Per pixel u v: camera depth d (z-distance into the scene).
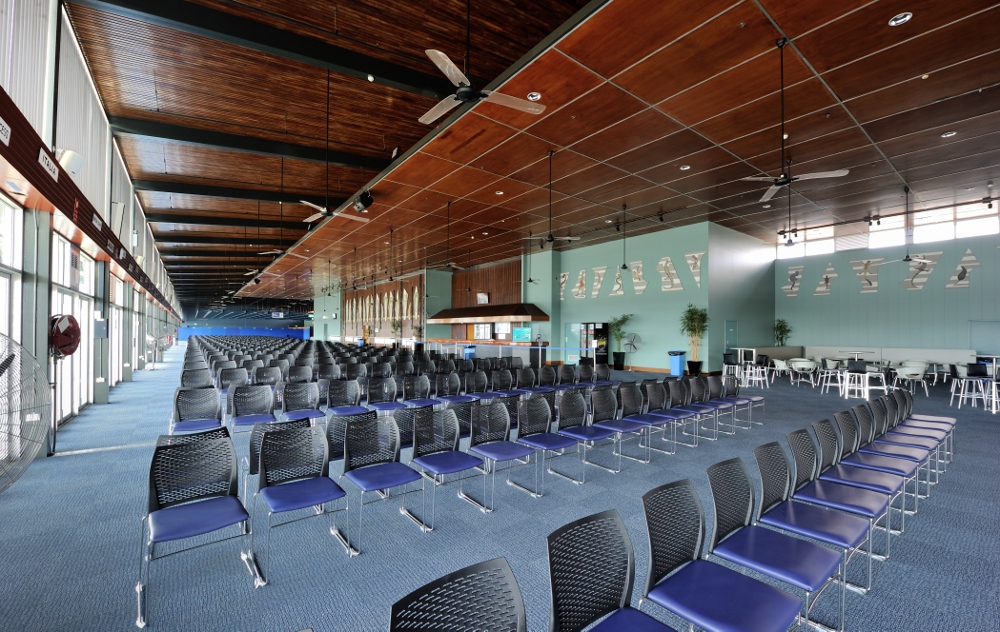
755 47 5.08
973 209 12.49
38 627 2.38
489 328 21.14
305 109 7.75
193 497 2.92
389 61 6.34
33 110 4.80
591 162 8.45
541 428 4.75
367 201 9.93
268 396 5.62
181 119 8.12
